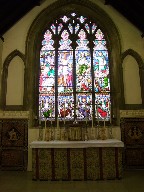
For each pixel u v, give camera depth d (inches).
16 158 334.0
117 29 374.0
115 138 339.0
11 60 366.3
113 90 362.3
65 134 328.5
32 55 367.9
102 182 258.4
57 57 375.2
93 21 388.2
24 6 353.4
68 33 385.4
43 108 356.8
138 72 362.3
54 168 272.5
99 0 384.8
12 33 371.9
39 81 367.6
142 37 366.9
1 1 290.5
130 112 346.6
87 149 276.7
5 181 266.7
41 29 378.9
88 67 373.4
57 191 224.4
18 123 344.2
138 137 339.0
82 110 357.1
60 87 365.4
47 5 382.0
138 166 330.3
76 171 271.3
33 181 266.2
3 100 351.6
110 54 374.0
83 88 365.7
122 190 224.5
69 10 388.5
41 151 276.4
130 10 339.0
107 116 354.9
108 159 274.8
